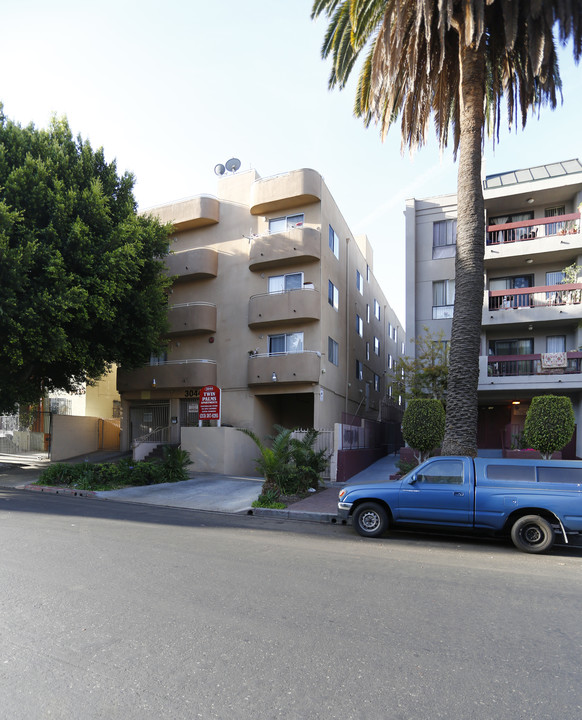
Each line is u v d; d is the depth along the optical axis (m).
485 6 11.99
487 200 22.00
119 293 16.73
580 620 4.62
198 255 23.53
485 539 9.20
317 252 21.39
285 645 3.86
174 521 9.82
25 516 9.47
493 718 2.91
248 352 22.69
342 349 25.12
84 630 4.05
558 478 8.23
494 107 14.43
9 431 26.80
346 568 6.36
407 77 13.75
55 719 2.79
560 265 21.69
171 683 3.22
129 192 19.61
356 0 12.65
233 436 20.03
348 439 18.42
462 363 12.37
